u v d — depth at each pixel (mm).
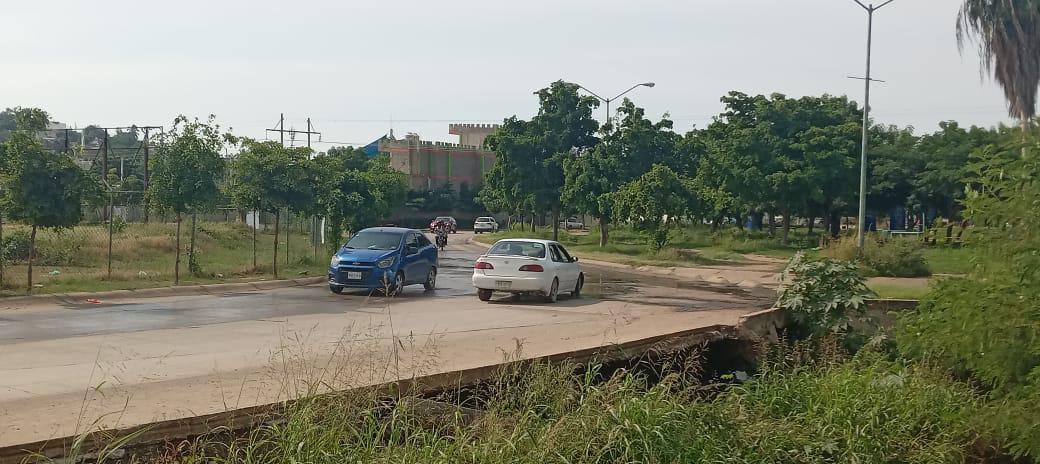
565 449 6672
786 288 14578
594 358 9586
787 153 47875
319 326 14258
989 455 9250
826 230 53719
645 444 6812
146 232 33562
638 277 29469
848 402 9203
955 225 10797
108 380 8758
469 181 86688
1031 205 9328
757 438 7988
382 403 6910
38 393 8125
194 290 20844
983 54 41750
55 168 18047
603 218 47062
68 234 28828
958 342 9969
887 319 14883
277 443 6078
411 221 81875
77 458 5676
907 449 8672
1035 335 8953
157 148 22062
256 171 24047
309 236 39375
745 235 53469
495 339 12359
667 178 38000
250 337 12742
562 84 52375
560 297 20984
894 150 50969
